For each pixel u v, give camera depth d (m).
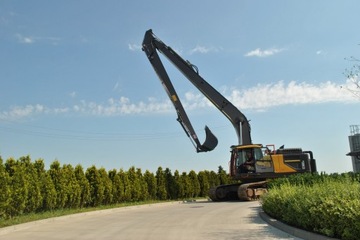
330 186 9.70
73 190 20.22
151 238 9.70
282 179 17.41
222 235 9.78
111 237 10.10
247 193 24.73
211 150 24.17
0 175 14.02
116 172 26.09
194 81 26.66
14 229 12.05
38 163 17.88
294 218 10.16
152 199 30.27
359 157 26.66
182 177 33.81
